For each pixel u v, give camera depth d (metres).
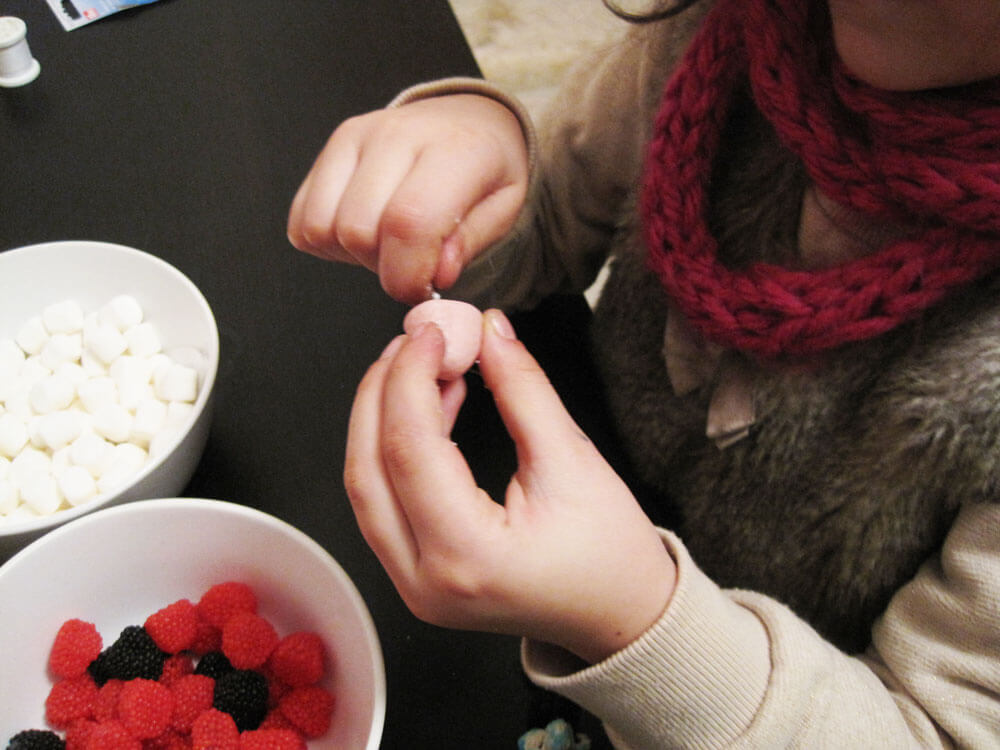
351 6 0.63
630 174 0.53
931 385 0.40
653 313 0.50
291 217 0.44
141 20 0.62
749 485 0.47
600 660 0.38
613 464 0.49
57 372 0.46
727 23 0.43
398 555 0.36
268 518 0.39
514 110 0.50
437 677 0.42
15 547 0.39
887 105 0.37
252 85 0.59
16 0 0.63
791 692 0.38
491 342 0.39
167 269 0.45
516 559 0.35
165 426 0.43
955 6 0.33
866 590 0.46
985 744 0.40
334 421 0.47
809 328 0.40
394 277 0.41
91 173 0.55
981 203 0.36
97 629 0.41
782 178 0.44
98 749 0.37
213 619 0.40
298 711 0.39
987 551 0.40
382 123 0.44
